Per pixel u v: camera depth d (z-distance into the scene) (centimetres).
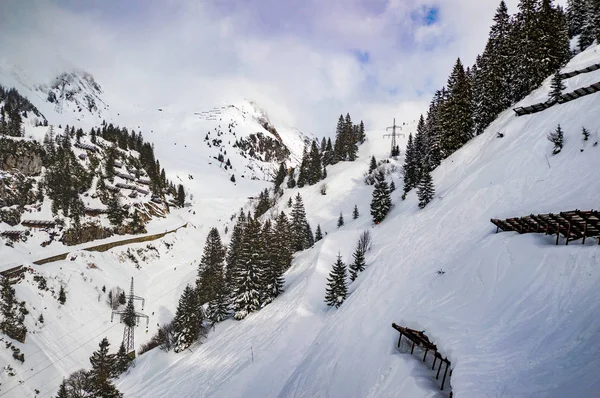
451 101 6425
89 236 9406
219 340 5147
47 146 10531
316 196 11519
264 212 12838
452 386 1427
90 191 10581
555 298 1584
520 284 1862
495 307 1856
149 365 5516
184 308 5847
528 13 6378
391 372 1988
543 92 5162
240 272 5706
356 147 15162
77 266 8106
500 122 5494
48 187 9325
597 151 2908
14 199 8331
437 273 2953
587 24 6525
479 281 2233
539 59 5659
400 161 11881
